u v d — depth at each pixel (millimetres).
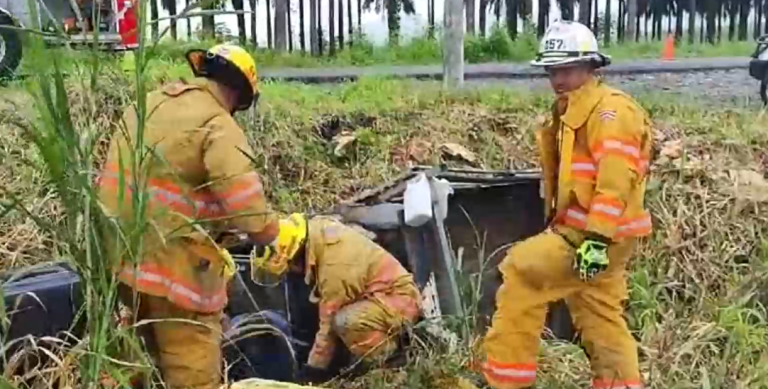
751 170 6074
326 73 14734
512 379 3682
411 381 3703
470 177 4930
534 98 7984
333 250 4062
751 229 5418
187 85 3254
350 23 27891
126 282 3068
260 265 3928
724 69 15086
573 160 3535
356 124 7152
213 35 6258
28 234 4824
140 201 2617
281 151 6555
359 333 4012
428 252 4441
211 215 3240
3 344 2896
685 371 4039
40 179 5070
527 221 4812
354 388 3891
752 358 4168
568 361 4176
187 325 3289
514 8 29266
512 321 3666
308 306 4402
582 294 3650
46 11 2414
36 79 2420
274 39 24062
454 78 9094
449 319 4152
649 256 5211
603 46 22344
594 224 3373
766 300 4848
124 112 3260
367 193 5102
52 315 3332
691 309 4840
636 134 3439
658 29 31688
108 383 2617
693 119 7258
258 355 4031
